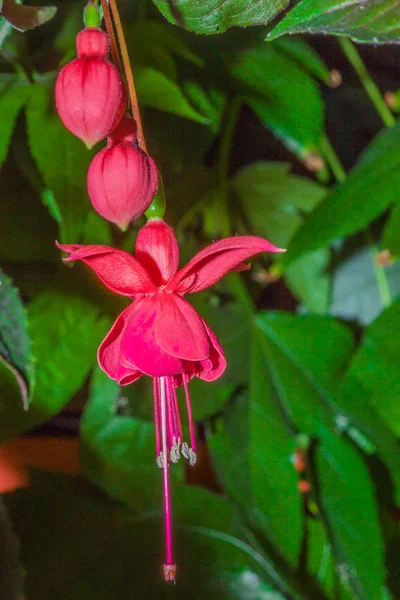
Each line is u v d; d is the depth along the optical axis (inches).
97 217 19.7
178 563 20.3
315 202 22.5
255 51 20.1
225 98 19.9
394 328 19.8
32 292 19.7
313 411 20.4
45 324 19.4
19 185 19.6
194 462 16.5
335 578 20.6
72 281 19.7
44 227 19.7
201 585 20.3
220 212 21.5
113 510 20.8
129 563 20.3
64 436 22.5
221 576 20.3
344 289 23.0
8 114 18.3
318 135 20.4
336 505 20.1
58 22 19.5
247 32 20.1
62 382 19.3
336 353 20.6
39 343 19.3
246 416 20.5
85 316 19.6
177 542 20.5
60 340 19.4
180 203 19.3
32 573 20.1
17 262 19.7
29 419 19.0
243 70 20.1
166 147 19.0
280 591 20.2
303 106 20.3
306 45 21.1
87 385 23.0
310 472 20.3
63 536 20.5
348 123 25.2
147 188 15.9
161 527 20.5
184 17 16.3
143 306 16.2
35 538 20.4
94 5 16.1
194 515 20.6
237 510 20.4
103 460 20.5
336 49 24.1
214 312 21.0
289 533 19.9
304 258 22.5
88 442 20.5
